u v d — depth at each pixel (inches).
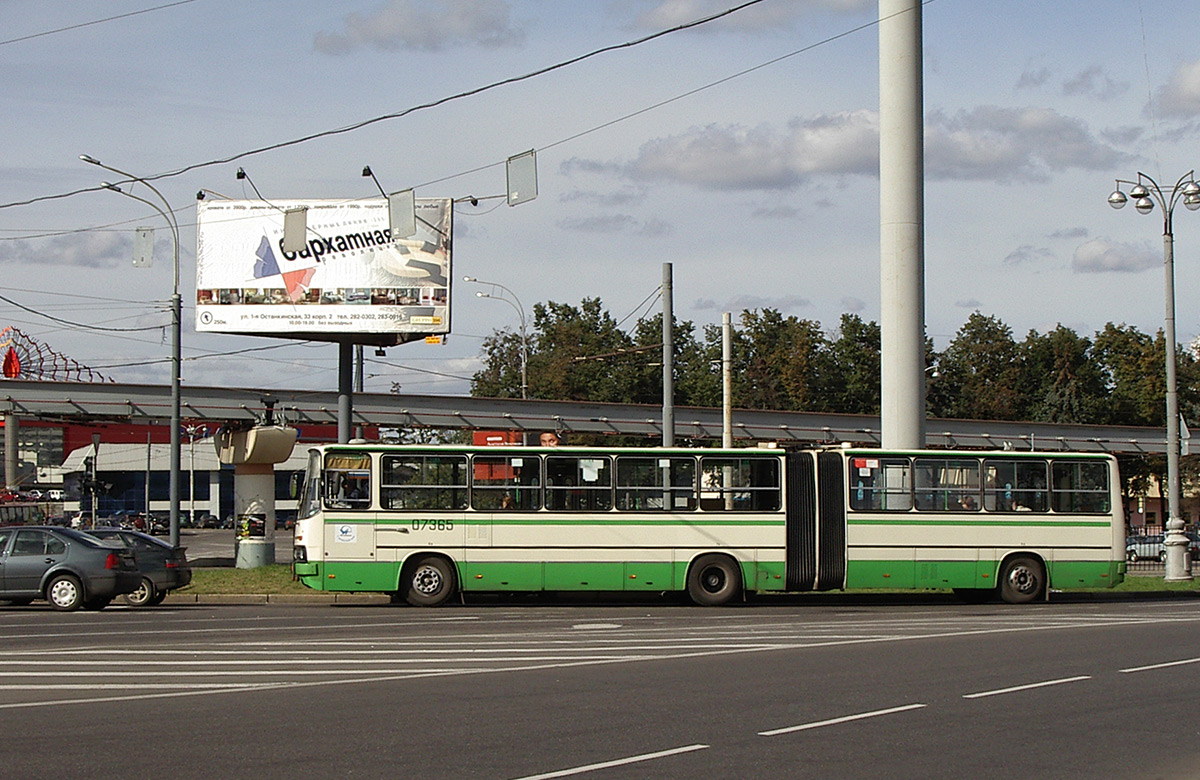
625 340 3351.4
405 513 935.0
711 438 2199.8
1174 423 1201.4
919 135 1178.0
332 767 337.4
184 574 1010.7
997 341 3673.7
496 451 943.7
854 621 815.7
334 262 1409.9
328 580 927.0
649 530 947.3
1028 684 506.3
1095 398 3385.8
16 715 423.2
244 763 342.3
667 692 481.7
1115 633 728.3
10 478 2859.3
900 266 1168.2
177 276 1289.4
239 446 1441.9
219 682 506.0
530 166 893.2
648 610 912.3
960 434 2337.6
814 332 3383.4
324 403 1838.1
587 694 476.1
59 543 908.6
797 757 354.6
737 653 619.2
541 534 939.3
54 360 3110.2
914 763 347.9
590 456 950.4
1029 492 987.9
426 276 1413.6
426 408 1916.8
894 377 1165.7
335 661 579.8
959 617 851.4
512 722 411.5
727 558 952.9
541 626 773.3
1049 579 981.2
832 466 973.8
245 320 1403.8
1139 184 1205.7
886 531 969.5
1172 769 342.6
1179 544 1195.9
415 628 757.9
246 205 1413.6
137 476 3870.6
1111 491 993.5
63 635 706.2
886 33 1182.9
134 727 399.5
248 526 1353.3
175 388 1280.8
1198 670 551.5
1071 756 359.3
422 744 371.6
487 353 3469.5
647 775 329.4
